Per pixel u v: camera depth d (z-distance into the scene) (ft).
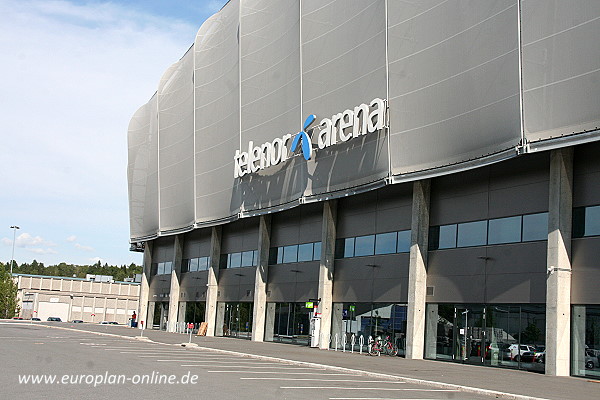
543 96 85.46
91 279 382.01
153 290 223.71
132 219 229.86
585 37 80.89
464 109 97.86
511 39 89.66
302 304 144.46
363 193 129.90
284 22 141.38
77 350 86.63
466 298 103.35
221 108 168.04
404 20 108.58
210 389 49.26
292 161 139.33
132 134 228.22
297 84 135.74
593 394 61.67
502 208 99.86
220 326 176.96
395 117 110.63
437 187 112.16
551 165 89.56
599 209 85.76
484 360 99.19
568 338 86.33
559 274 86.53
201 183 178.60
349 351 125.70
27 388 45.80
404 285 116.16
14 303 328.29
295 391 50.88
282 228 155.43
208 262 188.55
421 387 62.80
